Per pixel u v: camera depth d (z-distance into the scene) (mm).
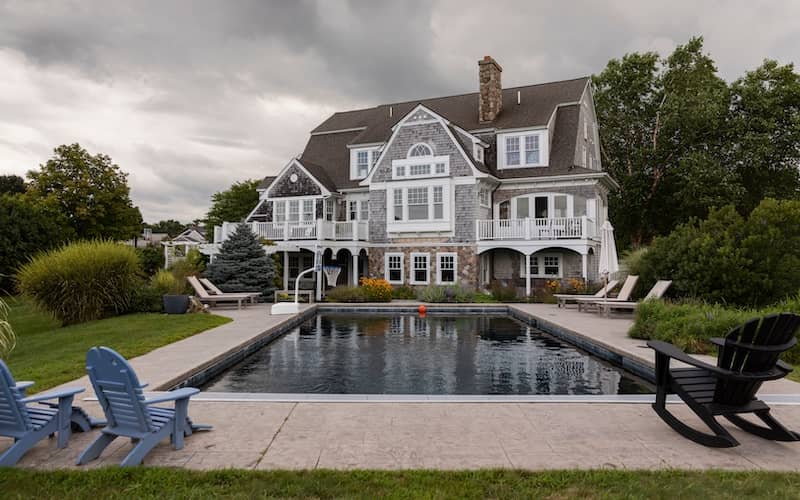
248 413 5715
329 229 26766
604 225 19625
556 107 27844
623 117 36000
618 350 9914
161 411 4750
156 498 3553
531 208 26328
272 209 30266
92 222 36938
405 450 4566
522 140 26828
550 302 22047
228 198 50031
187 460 4305
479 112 29375
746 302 14172
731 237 14906
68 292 14922
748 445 4777
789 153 34281
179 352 9445
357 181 30219
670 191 35625
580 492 3650
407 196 26703
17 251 25094
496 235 24953
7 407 4320
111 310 16484
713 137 34000
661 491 3646
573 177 25047
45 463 4254
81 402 6105
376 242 27656
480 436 4969
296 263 30672
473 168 25281
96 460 4348
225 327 13391
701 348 9719
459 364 10062
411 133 26906
